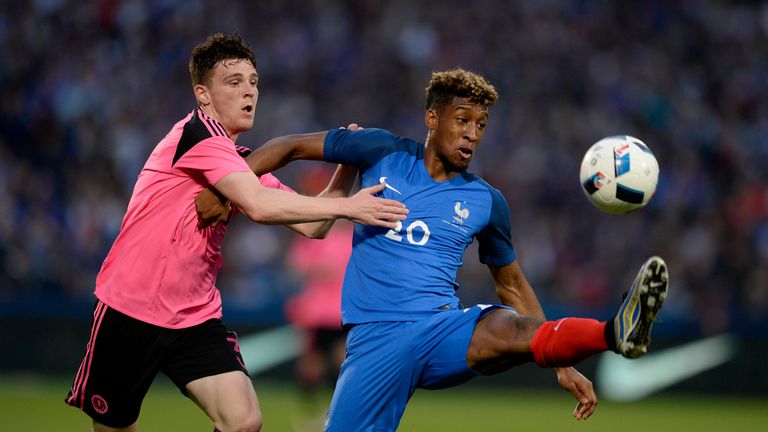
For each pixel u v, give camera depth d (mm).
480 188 18344
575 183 64312
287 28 71375
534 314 19125
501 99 69688
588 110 69625
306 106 68312
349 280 18328
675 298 56500
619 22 74375
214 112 18844
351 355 17812
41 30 67688
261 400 44469
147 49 68375
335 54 70812
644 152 18016
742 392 50156
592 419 39938
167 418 37125
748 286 56375
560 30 73438
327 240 35875
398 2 73625
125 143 62656
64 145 61938
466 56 72125
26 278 52406
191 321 18031
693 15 75688
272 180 19781
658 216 61750
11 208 55156
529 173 64250
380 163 18422
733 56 74250
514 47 72750
